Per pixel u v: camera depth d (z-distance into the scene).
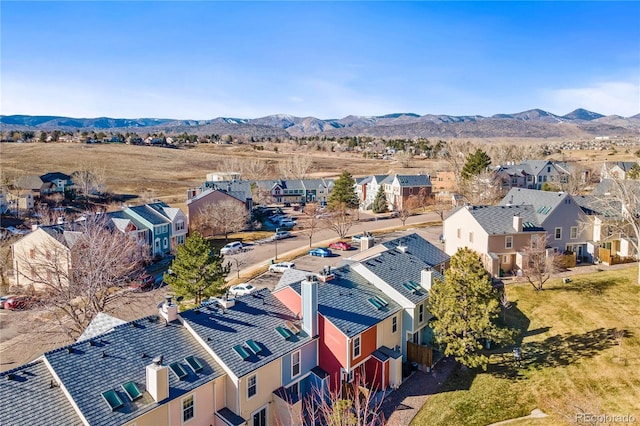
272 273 55.59
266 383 25.44
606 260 51.47
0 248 58.91
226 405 24.09
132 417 19.89
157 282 55.94
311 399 26.66
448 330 30.52
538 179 107.44
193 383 22.48
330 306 29.78
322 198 127.00
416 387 30.05
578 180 92.00
